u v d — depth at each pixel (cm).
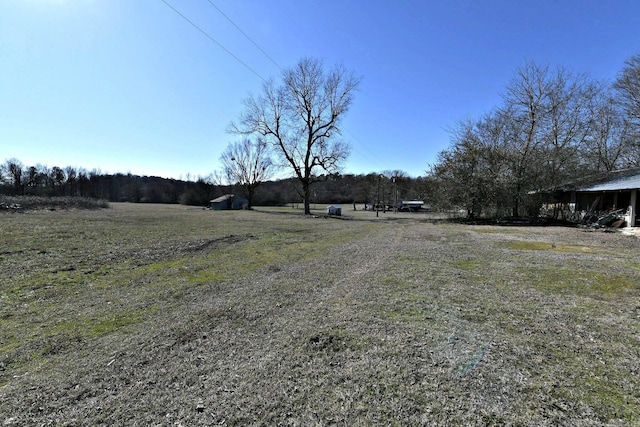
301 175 3039
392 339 285
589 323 324
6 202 2159
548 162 1859
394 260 657
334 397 203
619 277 514
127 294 433
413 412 187
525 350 264
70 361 250
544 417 182
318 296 418
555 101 1906
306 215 2859
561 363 244
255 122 2973
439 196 2086
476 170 1919
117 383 220
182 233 1123
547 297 410
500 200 1886
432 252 761
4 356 258
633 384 216
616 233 1220
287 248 852
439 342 279
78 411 190
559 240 1009
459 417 182
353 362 246
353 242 983
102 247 783
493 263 626
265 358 253
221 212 3241
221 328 315
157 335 299
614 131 2177
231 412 189
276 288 461
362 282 483
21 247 733
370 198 6619
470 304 380
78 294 431
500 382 217
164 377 227
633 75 1998
